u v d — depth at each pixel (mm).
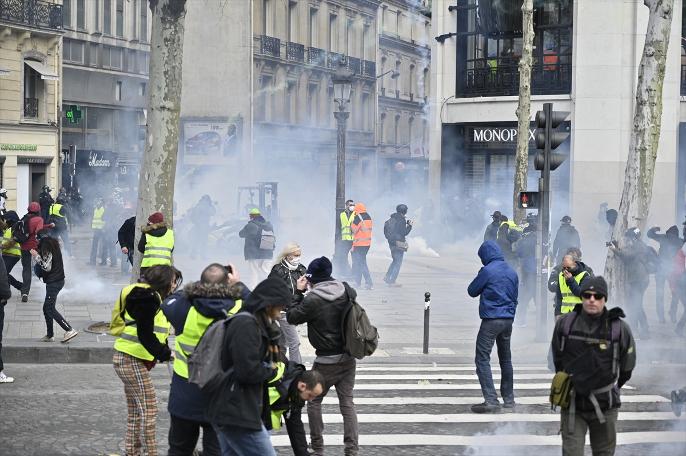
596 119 44594
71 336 19703
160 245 19391
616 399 10391
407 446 13156
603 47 44438
